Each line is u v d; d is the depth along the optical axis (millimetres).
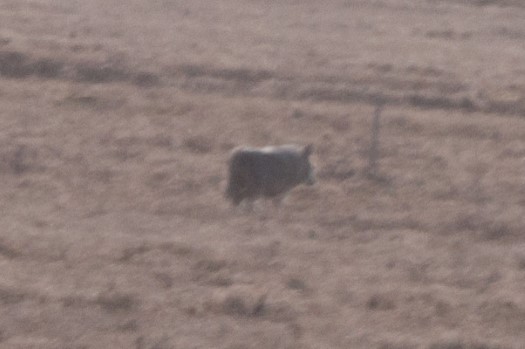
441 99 83062
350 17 125688
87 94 76562
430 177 62344
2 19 104438
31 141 64562
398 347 37344
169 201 54188
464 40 115688
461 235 52000
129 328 37875
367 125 73750
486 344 38125
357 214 54062
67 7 116750
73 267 43375
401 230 52125
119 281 41844
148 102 76000
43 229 48469
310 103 79938
